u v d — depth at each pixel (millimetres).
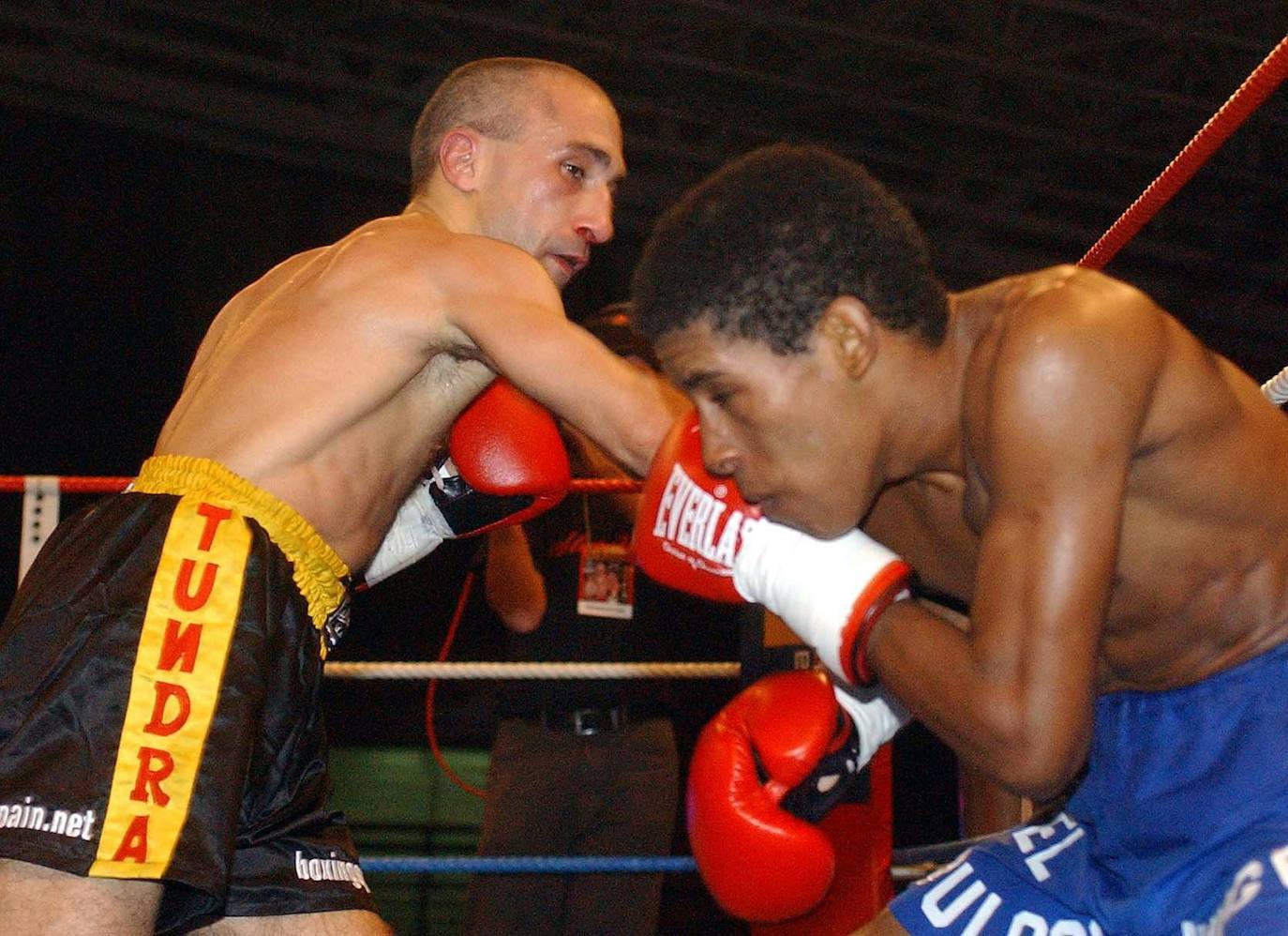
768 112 6559
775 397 1420
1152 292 6750
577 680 3082
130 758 1645
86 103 6539
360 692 6547
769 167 1450
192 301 6824
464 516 2162
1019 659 1357
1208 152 2057
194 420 1889
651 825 3053
